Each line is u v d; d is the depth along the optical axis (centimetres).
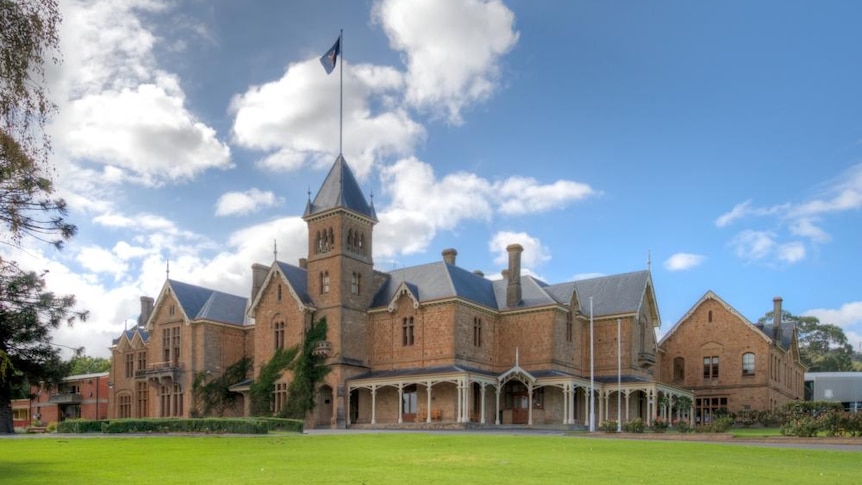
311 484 1639
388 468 2030
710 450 2844
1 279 3294
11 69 1927
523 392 5806
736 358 6812
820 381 8588
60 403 8956
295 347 5975
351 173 6309
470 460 2292
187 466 2080
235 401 6694
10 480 1738
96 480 1731
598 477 1855
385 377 5562
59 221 2728
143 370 6869
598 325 6256
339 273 5916
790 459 2494
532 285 6128
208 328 6681
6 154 2080
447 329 5622
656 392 5531
